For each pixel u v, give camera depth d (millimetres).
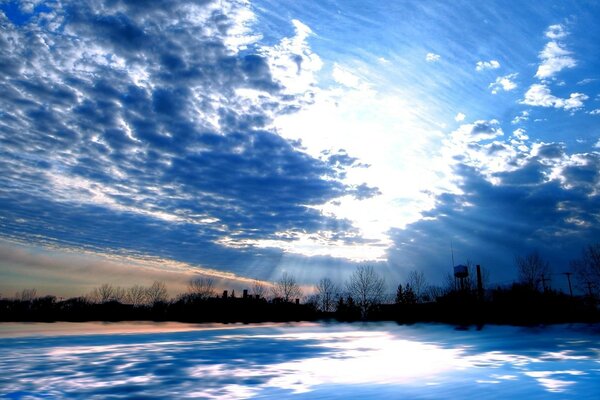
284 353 22203
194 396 11828
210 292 74000
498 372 15297
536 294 54125
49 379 14367
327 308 70312
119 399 11570
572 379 13773
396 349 24172
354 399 11312
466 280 58594
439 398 11328
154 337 33281
